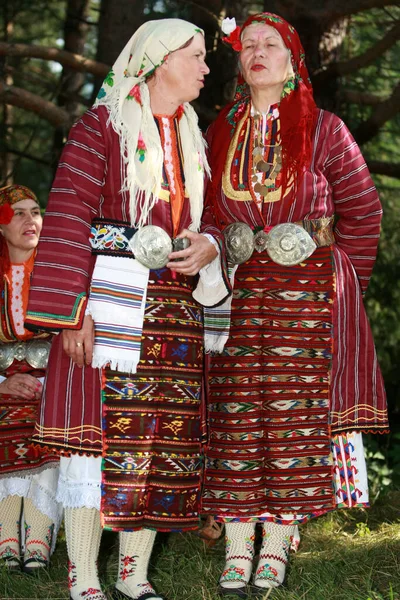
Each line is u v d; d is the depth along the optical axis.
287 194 3.61
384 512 5.05
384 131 8.04
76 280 3.27
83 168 3.32
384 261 8.42
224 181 3.69
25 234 4.12
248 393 3.60
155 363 3.34
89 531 3.42
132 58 3.43
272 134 3.67
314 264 3.63
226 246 3.64
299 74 3.66
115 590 3.48
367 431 3.72
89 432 3.32
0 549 4.09
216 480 3.62
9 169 10.53
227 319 3.63
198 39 3.44
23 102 6.82
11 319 4.07
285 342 3.59
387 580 3.74
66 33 8.95
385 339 8.46
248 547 3.73
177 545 4.37
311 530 4.61
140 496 3.32
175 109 3.50
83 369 3.36
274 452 3.58
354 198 3.72
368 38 8.25
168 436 3.36
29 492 4.02
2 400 3.98
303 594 3.46
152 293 3.36
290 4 6.47
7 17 9.27
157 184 3.36
